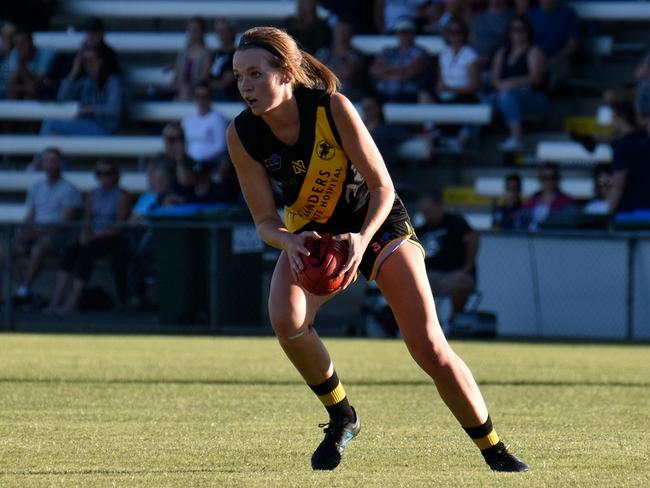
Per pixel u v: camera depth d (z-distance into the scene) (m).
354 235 14.45
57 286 47.09
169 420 21.34
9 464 16.23
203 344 39.06
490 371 31.02
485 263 44.78
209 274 45.41
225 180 49.81
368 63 59.66
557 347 39.25
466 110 57.00
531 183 55.66
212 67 60.00
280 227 15.13
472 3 60.09
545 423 21.28
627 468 15.97
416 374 29.78
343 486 14.30
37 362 32.38
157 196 50.38
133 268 46.44
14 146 60.78
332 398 15.91
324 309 48.28
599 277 43.84
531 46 56.53
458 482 14.60
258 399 24.66
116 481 14.73
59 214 52.22
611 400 25.00
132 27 69.44
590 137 55.62
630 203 47.41
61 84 61.44
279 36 14.53
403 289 14.76
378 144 53.88
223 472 15.55
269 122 14.82
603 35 63.66
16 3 63.47
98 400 24.36
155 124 62.47
